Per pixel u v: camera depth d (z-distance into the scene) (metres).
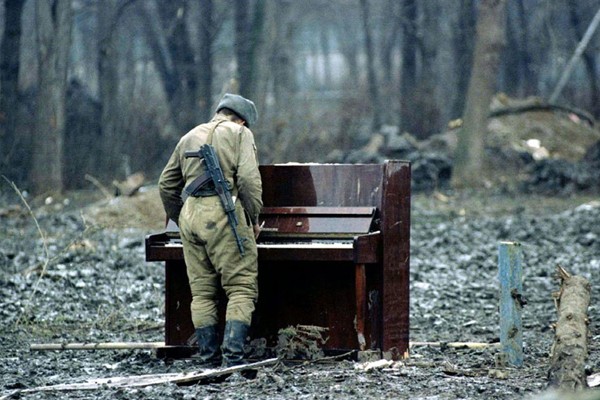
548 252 35.38
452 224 44.28
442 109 96.19
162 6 87.56
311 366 16.69
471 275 31.11
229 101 16.98
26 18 107.44
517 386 14.80
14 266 29.80
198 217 16.03
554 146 71.19
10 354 18.91
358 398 14.08
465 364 17.06
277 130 68.00
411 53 92.62
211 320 16.41
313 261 17.16
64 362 17.92
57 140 59.16
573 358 14.36
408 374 15.70
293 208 16.98
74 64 98.50
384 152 68.62
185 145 16.42
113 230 39.19
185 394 14.30
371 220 16.66
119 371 16.81
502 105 75.19
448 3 94.69
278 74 90.44
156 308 24.56
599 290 27.25
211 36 87.69
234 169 16.27
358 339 16.64
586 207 47.31
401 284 16.91
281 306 17.28
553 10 105.25
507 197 58.72
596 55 114.00
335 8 131.75
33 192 58.69
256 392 14.58
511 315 16.50
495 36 62.31
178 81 86.12
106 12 83.12
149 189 43.78
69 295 25.91
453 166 63.81
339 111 87.19
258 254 16.38
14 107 66.19
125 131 66.94
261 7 68.19
